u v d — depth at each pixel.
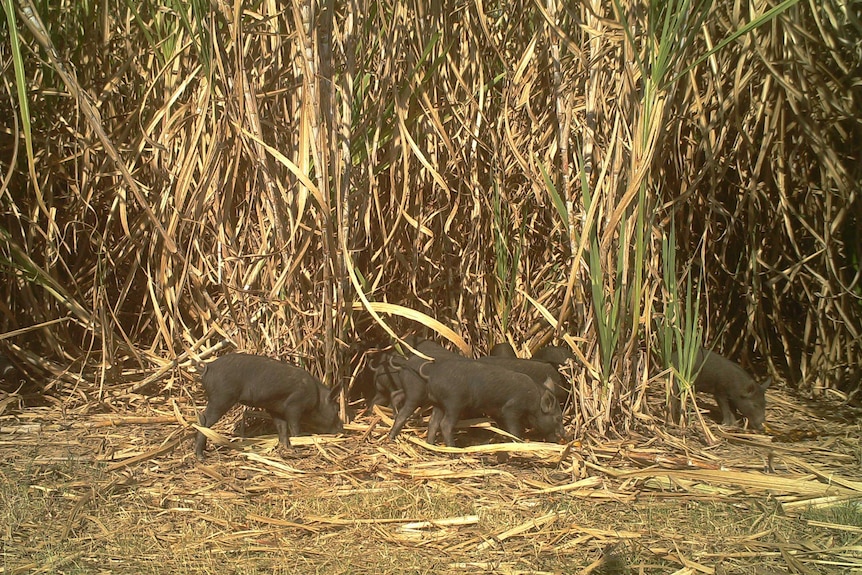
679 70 7.60
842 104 9.38
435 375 7.11
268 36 8.02
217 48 7.30
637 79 7.43
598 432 7.43
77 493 6.20
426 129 8.98
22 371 8.52
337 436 7.41
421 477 6.59
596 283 7.14
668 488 6.55
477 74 9.24
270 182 7.43
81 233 9.80
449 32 8.97
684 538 5.70
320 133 7.17
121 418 7.82
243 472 6.65
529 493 6.35
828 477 6.71
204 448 6.98
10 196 8.59
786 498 6.38
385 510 5.96
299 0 7.09
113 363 8.79
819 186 10.02
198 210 7.93
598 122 7.69
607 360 7.34
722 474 6.67
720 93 9.05
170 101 8.13
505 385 7.06
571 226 7.46
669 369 7.83
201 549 5.39
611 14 7.99
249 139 7.61
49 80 9.27
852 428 8.21
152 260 9.15
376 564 5.24
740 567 5.35
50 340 9.08
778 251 10.26
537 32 7.93
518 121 8.92
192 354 8.22
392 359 7.58
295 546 5.46
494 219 8.99
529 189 9.04
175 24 8.88
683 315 9.67
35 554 5.28
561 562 5.35
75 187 8.98
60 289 8.51
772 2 9.34
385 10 8.71
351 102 7.62
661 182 9.23
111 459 6.88
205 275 8.52
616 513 6.07
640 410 7.89
